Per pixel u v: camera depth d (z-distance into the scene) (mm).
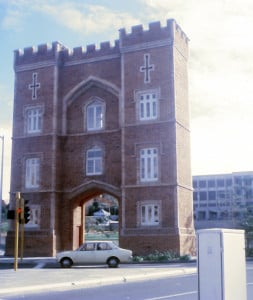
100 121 39250
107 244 28031
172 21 36719
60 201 38812
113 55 39062
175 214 34312
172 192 34688
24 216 24062
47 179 38594
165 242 34125
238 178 92062
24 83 41250
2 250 48969
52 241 37281
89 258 27703
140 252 34719
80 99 40000
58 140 39500
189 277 21047
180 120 36688
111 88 38656
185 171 36844
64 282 17375
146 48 37281
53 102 39656
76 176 38875
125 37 38094
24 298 13844
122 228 35656
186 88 38781
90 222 79562
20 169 39812
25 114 40625
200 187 94938
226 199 72625
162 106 36125
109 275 20641
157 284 17781
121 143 37156
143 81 36969
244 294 6879
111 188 37438
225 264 6566
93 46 39875
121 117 37562
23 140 40219
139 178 35812
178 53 37625
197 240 6805
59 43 40719
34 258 35406
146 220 35188
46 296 14328
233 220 49375
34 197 38750
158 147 35688
